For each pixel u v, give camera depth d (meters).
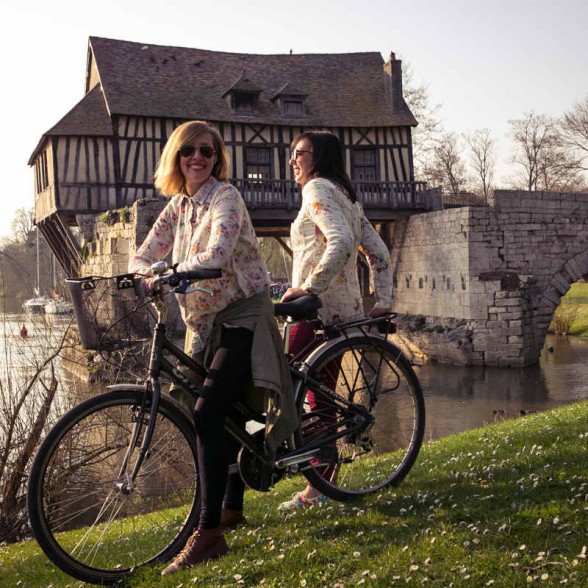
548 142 51.56
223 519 3.20
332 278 3.19
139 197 25.58
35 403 6.31
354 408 3.30
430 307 24.83
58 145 24.95
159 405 2.79
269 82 29.45
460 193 32.69
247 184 24.53
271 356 2.77
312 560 2.60
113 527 2.97
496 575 2.26
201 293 2.76
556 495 3.02
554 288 23.23
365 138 28.36
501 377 19.91
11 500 6.23
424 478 3.72
